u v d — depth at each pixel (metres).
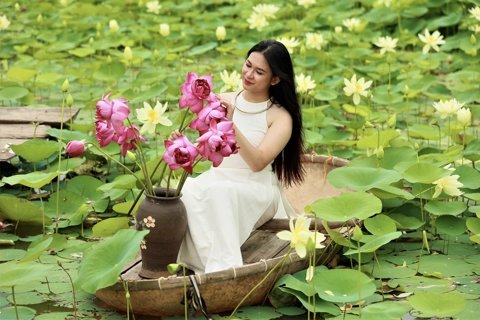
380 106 7.21
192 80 3.50
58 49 9.00
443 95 6.77
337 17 10.16
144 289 3.37
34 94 7.48
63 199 4.71
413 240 4.39
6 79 8.18
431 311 3.24
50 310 3.51
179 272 3.82
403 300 3.60
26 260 3.48
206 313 3.37
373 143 5.03
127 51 7.16
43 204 4.70
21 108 5.98
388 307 3.21
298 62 7.87
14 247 4.27
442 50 9.34
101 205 4.72
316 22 10.16
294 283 3.46
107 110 3.55
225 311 3.53
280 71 3.97
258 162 3.91
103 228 3.91
